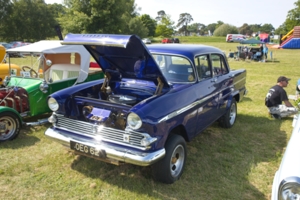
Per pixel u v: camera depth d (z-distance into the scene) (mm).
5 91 5199
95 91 4223
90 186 3402
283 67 16578
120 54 3559
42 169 3812
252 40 21641
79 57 6367
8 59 5930
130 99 3684
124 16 38875
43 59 5531
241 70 6094
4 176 3615
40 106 5453
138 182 3496
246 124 5887
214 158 4234
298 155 2416
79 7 35031
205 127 4422
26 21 48219
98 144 3260
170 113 3270
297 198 2053
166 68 4207
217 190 3383
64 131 3615
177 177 3547
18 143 4652
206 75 4438
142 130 2988
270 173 3834
